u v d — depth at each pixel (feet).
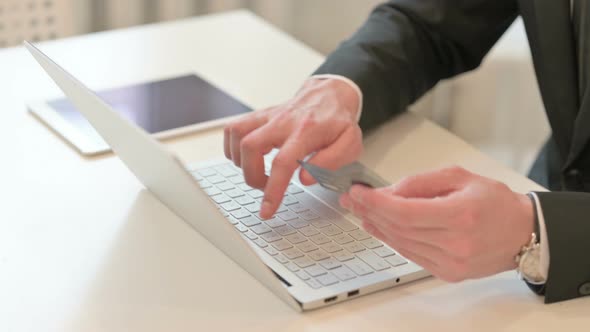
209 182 3.40
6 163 3.56
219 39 4.99
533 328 2.66
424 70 4.21
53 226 3.13
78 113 4.03
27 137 3.80
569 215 2.77
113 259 2.95
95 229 3.12
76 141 3.74
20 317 2.63
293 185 3.38
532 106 7.56
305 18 7.38
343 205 2.76
